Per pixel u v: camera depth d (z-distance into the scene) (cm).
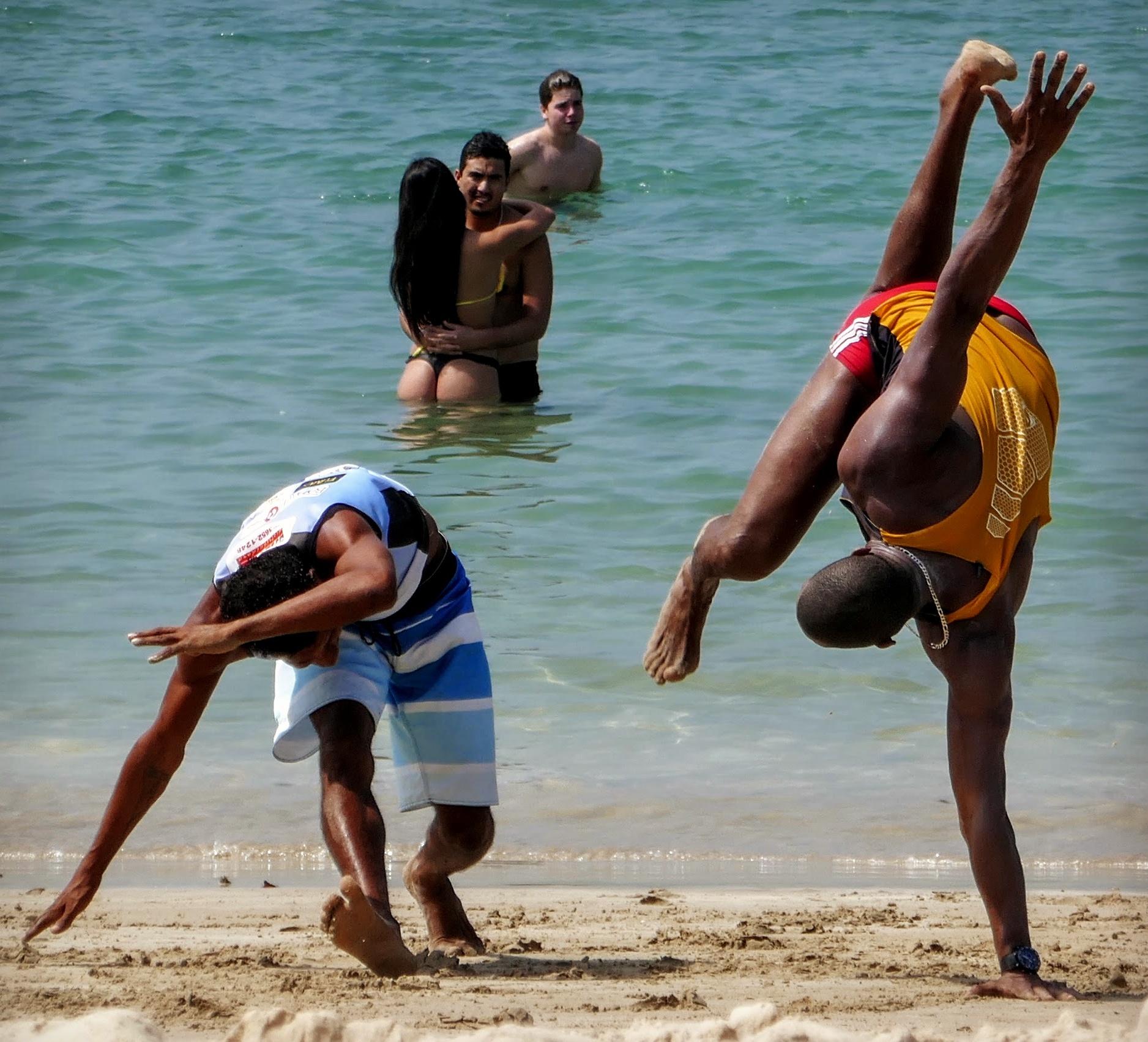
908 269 1809
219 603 1633
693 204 6238
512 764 2539
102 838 1689
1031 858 2242
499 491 3653
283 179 6638
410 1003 1460
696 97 7838
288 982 1544
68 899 1689
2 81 8294
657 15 9988
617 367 4588
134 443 3944
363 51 8981
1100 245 5547
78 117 7562
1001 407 1560
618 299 5194
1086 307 4894
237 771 2538
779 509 1684
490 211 4278
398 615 1705
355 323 5019
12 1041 1202
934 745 2614
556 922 1941
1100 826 2333
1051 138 1469
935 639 1588
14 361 4584
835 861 2255
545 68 8531
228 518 3469
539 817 2377
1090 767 2508
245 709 2769
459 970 1656
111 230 5912
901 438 1521
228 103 7831
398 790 1819
